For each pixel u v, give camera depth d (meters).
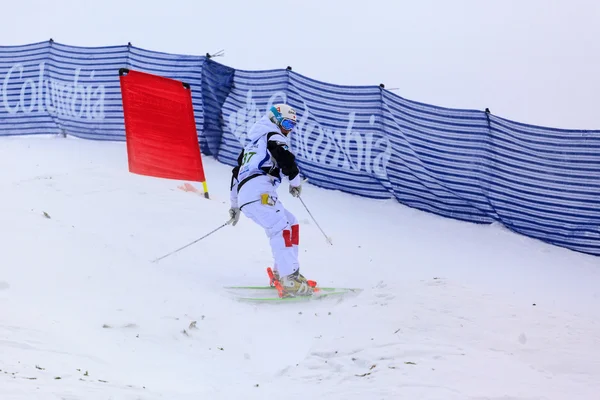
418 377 8.81
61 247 13.08
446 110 24.17
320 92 25.55
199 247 17.16
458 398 8.02
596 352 10.23
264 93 26.22
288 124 15.41
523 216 23.62
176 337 10.98
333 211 23.48
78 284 11.89
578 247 23.08
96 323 10.63
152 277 13.12
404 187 24.78
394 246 20.55
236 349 11.21
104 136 28.72
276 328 12.50
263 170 15.12
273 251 14.58
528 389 8.39
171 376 9.30
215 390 8.84
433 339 10.50
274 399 8.34
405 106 24.61
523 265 20.66
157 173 22.47
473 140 23.92
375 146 25.00
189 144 23.11
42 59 29.39
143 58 27.81
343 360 9.96
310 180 25.88
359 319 12.02
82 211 17.92
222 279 15.44
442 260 19.94
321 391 8.62
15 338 8.98
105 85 28.50
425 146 24.45
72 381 7.66
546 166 23.39
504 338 10.74
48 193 18.70
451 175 24.17
